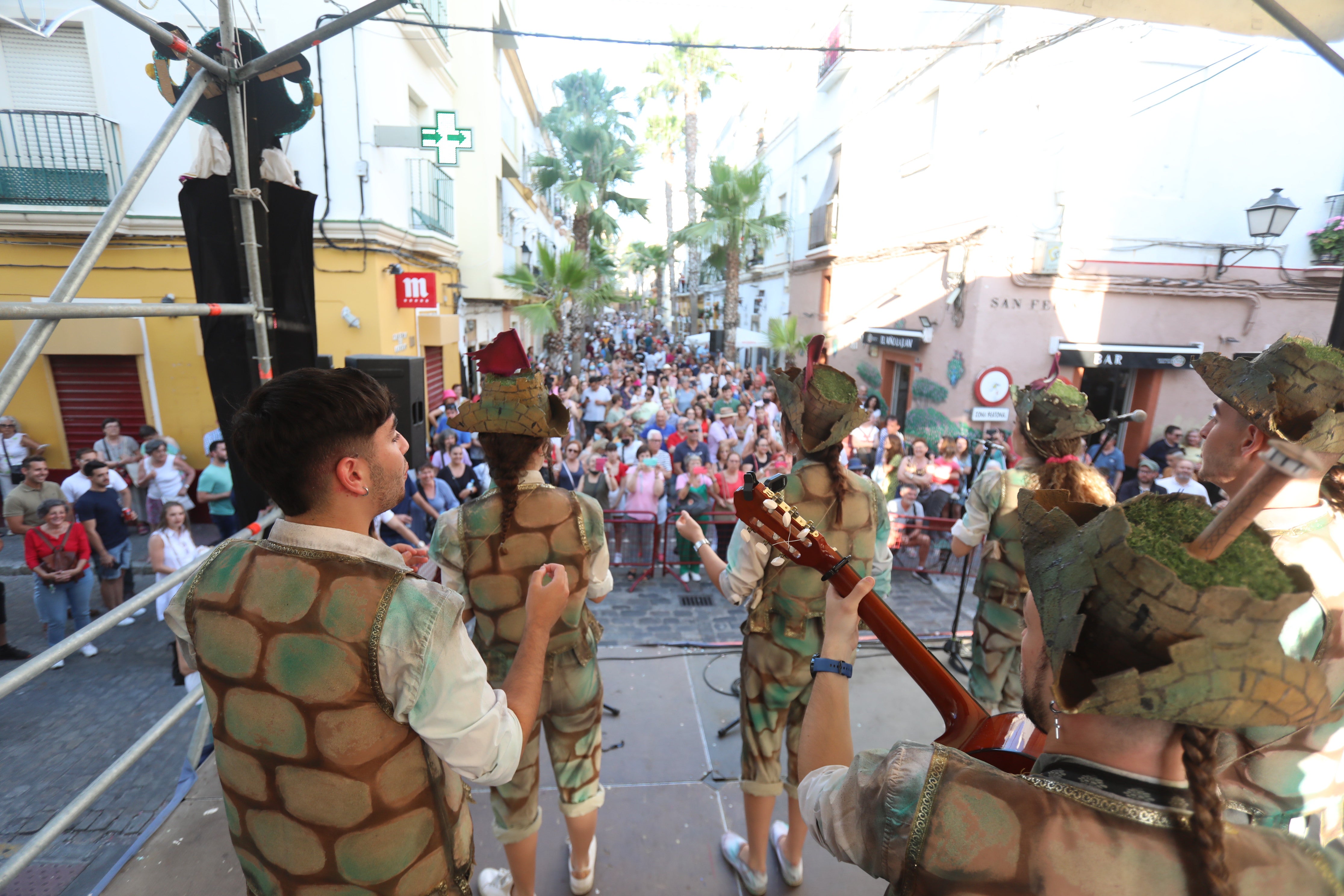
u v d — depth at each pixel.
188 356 8.34
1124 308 8.63
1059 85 8.12
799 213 17.39
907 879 0.69
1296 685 0.57
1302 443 0.99
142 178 2.02
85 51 7.59
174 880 2.23
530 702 1.16
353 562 1.02
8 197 7.60
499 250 15.09
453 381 12.90
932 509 6.73
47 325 1.70
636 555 6.79
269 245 2.86
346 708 0.98
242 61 2.58
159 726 1.96
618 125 23.86
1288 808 1.00
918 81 10.40
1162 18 2.76
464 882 1.22
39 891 3.08
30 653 5.29
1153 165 8.28
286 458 0.99
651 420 10.53
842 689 1.00
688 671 3.66
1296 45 8.02
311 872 1.06
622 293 20.67
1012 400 8.80
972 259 8.79
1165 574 0.56
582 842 2.15
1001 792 0.67
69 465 8.47
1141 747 0.65
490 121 13.80
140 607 1.88
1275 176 8.35
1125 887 0.60
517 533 1.83
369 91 8.30
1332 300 8.59
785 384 2.09
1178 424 8.89
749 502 1.12
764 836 2.18
